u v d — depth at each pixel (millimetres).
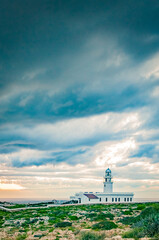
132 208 76250
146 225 39656
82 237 37781
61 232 45844
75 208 87250
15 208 104375
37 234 45625
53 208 92750
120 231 41562
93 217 59156
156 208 51156
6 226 56750
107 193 114062
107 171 123875
